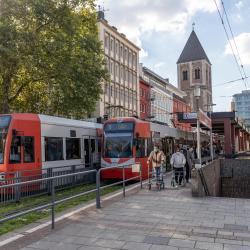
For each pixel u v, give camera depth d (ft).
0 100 102.53
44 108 110.63
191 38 373.40
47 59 92.79
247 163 117.70
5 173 54.13
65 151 69.46
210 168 73.97
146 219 34.45
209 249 25.26
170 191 53.36
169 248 25.40
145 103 252.62
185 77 367.86
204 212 38.01
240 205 42.16
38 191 40.86
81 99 97.25
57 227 31.12
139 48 246.27
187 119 111.24
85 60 96.94
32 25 92.63
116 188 64.23
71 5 96.58
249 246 26.00
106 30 202.49
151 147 83.05
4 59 85.25
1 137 57.31
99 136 83.25
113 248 25.39
